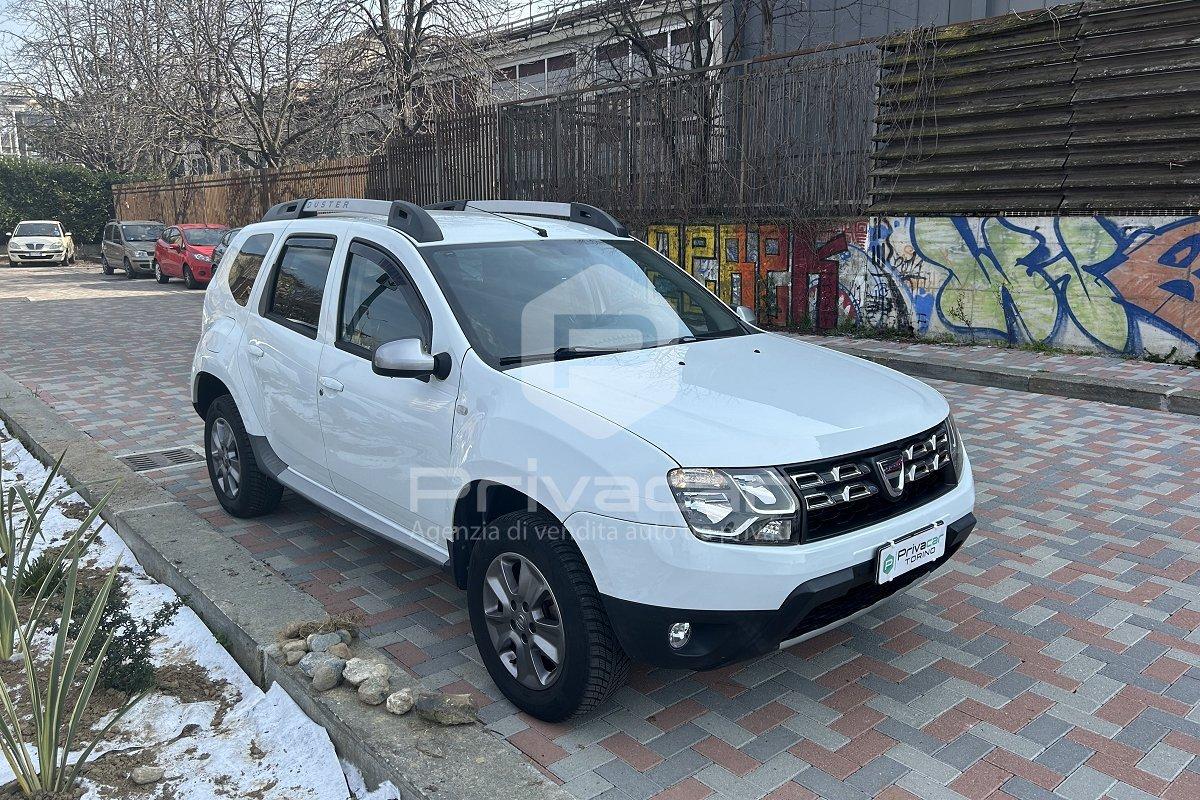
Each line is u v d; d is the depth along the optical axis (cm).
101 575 477
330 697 336
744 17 1582
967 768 307
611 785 299
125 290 2231
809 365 400
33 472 656
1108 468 634
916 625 412
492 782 284
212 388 586
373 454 413
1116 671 370
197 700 361
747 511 296
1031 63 1019
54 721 294
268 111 2622
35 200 3622
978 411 805
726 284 1334
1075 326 1010
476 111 1694
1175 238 922
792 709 345
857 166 1188
